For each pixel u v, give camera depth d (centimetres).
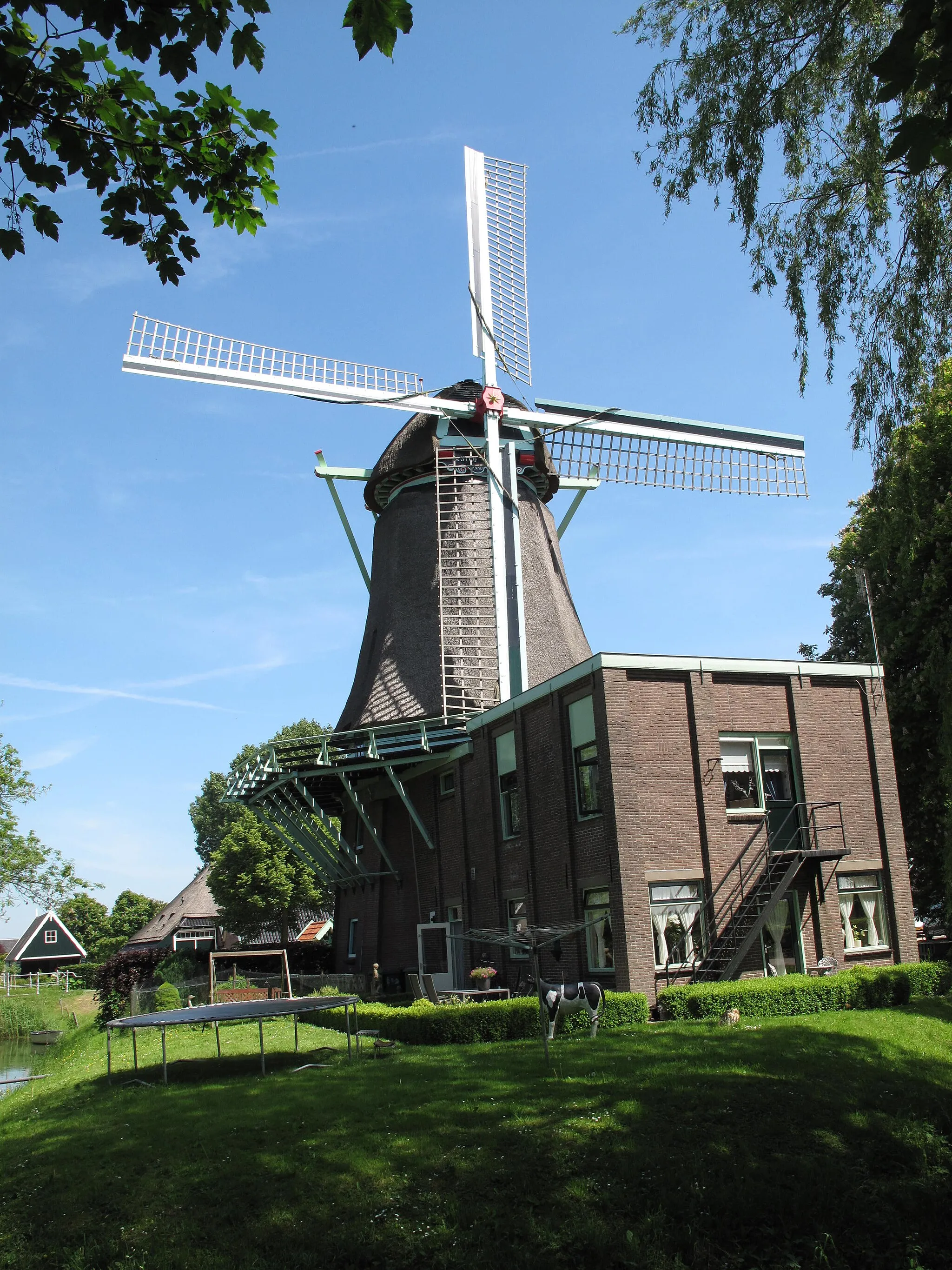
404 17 709
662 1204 1105
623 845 2252
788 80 1599
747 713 2519
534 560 3597
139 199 867
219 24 745
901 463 1683
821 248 1662
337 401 3497
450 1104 1316
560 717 2528
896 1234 1123
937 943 3077
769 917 2422
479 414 3544
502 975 2762
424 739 3045
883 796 2636
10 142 807
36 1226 1079
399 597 3588
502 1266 1003
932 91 1466
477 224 3841
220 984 3189
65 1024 4184
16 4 742
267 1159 1168
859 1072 1506
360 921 3775
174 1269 984
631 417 3709
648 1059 1538
